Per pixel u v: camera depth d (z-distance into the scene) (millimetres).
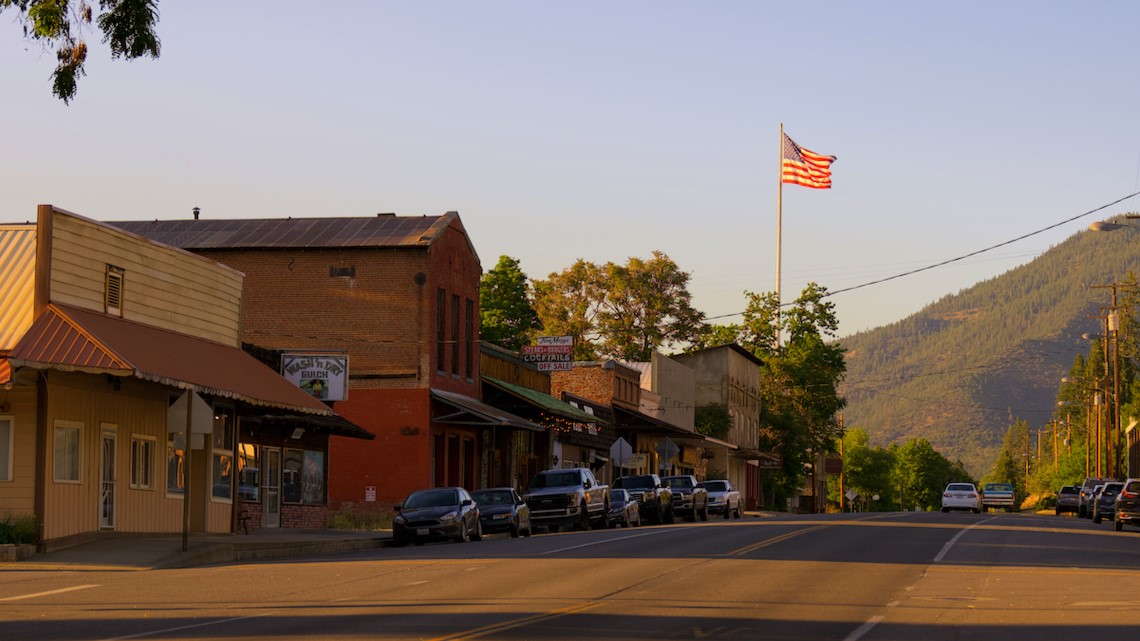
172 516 32906
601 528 45656
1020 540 34625
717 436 86938
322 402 38844
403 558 27266
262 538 32844
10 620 16062
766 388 100125
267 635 14594
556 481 43719
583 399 63281
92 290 29109
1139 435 103250
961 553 29016
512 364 58312
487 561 25734
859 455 177750
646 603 18156
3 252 28094
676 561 25578
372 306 47188
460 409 47469
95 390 29141
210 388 29688
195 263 34312
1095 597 19828
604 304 93312
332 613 16734
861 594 19859
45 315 27109
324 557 28812
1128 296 124188
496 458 55094
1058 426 166125
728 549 29047
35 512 26734
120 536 30016
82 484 28484
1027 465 195750
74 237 28453
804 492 123750
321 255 47531
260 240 48312
